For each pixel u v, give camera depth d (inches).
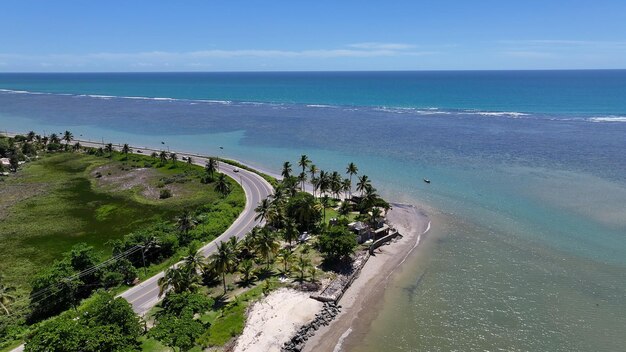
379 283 3324.3
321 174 4803.2
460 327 2770.7
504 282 3272.6
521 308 2940.5
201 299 2773.1
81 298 3137.3
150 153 7573.8
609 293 3073.3
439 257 3698.3
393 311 2962.6
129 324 2490.2
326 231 3846.0
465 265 3550.7
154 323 2711.6
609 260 3523.6
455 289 3201.3
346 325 2832.2
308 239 4008.4
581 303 2972.4
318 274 3368.6
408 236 4133.9
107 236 4288.9
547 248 3769.7
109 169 6594.5
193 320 2586.1
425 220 4483.3
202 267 3161.9
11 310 2920.8
